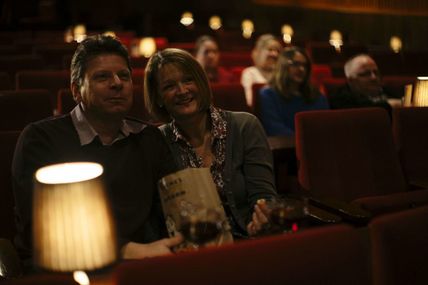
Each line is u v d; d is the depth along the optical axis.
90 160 1.87
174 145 2.20
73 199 1.27
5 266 1.63
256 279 1.03
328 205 2.14
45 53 6.21
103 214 1.32
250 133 2.25
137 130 1.98
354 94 3.84
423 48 6.39
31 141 1.83
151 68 2.20
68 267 1.26
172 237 1.70
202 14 14.41
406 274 1.19
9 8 13.65
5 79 3.97
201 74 2.17
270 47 5.09
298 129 2.62
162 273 0.98
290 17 11.17
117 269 0.97
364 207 2.33
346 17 8.65
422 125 2.85
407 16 6.72
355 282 1.10
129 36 9.94
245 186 2.20
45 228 1.27
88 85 1.85
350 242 1.10
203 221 1.58
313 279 1.06
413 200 2.41
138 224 1.88
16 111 3.05
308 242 1.08
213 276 1.00
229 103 3.64
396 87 4.50
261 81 5.14
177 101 2.14
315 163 2.59
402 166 2.81
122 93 1.87
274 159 3.25
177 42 11.20
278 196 2.20
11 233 1.99
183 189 1.71
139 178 1.93
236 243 1.05
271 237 1.07
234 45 8.92
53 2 14.17
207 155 2.21
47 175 1.41
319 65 6.14
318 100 3.91
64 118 1.92
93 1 14.80
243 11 13.61
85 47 1.87
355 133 2.66
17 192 1.78
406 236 1.20
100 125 1.92
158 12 14.94
